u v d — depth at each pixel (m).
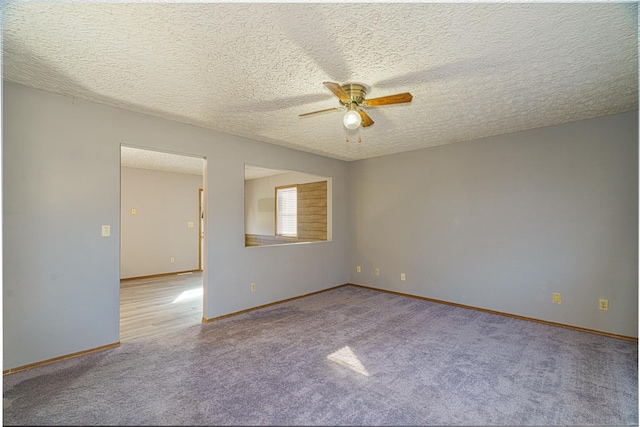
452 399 2.04
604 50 1.88
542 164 3.47
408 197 4.63
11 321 2.33
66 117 2.56
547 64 2.06
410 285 4.61
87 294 2.68
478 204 3.94
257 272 4.02
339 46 1.83
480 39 1.77
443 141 4.06
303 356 2.64
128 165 5.79
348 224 5.44
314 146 4.32
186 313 3.85
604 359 2.58
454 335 3.11
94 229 2.71
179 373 2.36
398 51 1.89
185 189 6.85
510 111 2.95
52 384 2.20
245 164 3.86
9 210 2.32
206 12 1.52
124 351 2.73
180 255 6.75
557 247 3.38
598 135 3.14
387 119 3.15
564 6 1.48
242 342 2.93
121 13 1.52
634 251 2.96
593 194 3.17
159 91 2.47
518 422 1.83
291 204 6.47
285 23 1.62
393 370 2.41
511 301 3.68
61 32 1.69
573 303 3.28
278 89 2.43
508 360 2.57
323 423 1.82
